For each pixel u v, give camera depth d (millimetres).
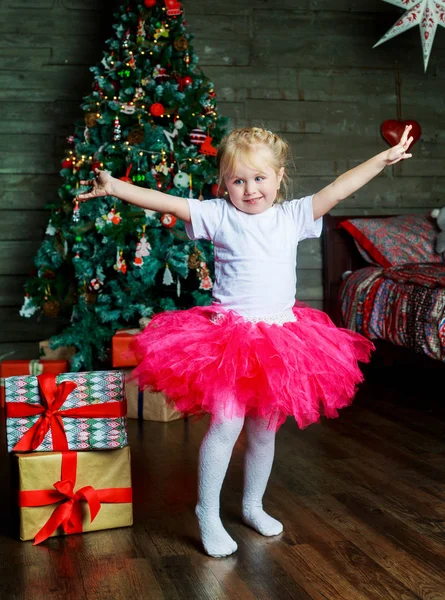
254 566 1800
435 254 4289
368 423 3238
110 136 3670
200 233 1970
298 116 4637
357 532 2012
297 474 2529
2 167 4328
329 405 1884
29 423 2016
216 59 4504
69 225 3707
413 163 4816
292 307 2070
